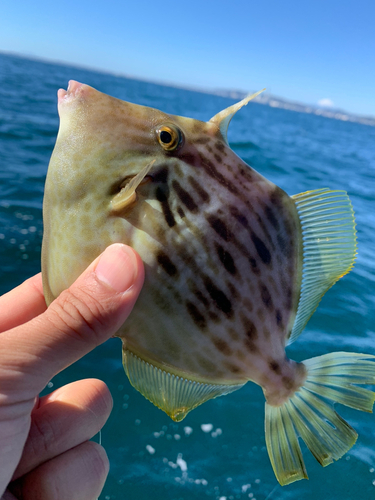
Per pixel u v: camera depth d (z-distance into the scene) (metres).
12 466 0.13
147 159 0.14
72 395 0.18
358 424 0.33
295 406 0.18
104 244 0.14
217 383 0.17
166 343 0.15
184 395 0.16
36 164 0.98
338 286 0.54
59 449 0.16
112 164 0.14
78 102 0.15
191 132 0.15
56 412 0.17
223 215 0.15
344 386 0.18
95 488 0.17
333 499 0.28
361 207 0.96
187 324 0.15
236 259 0.15
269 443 0.17
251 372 0.17
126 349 0.15
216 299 0.15
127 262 0.14
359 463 0.30
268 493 0.28
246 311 0.16
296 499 0.28
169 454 0.31
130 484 0.28
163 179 0.14
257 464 0.30
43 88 3.43
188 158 0.15
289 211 0.17
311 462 0.30
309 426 0.18
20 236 0.58
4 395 0.13
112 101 0.15
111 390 0.35
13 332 0.13
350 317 0.47
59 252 0.14
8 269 0.49
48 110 2.08
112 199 0.14
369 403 0.18
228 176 0.15
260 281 0.16
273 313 0.16
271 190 0.16
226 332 0.15
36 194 0.76
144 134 0.15
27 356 0.13
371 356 0.18
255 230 0.16
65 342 0.14
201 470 0.30
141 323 0.15
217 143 0.16
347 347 0.41
